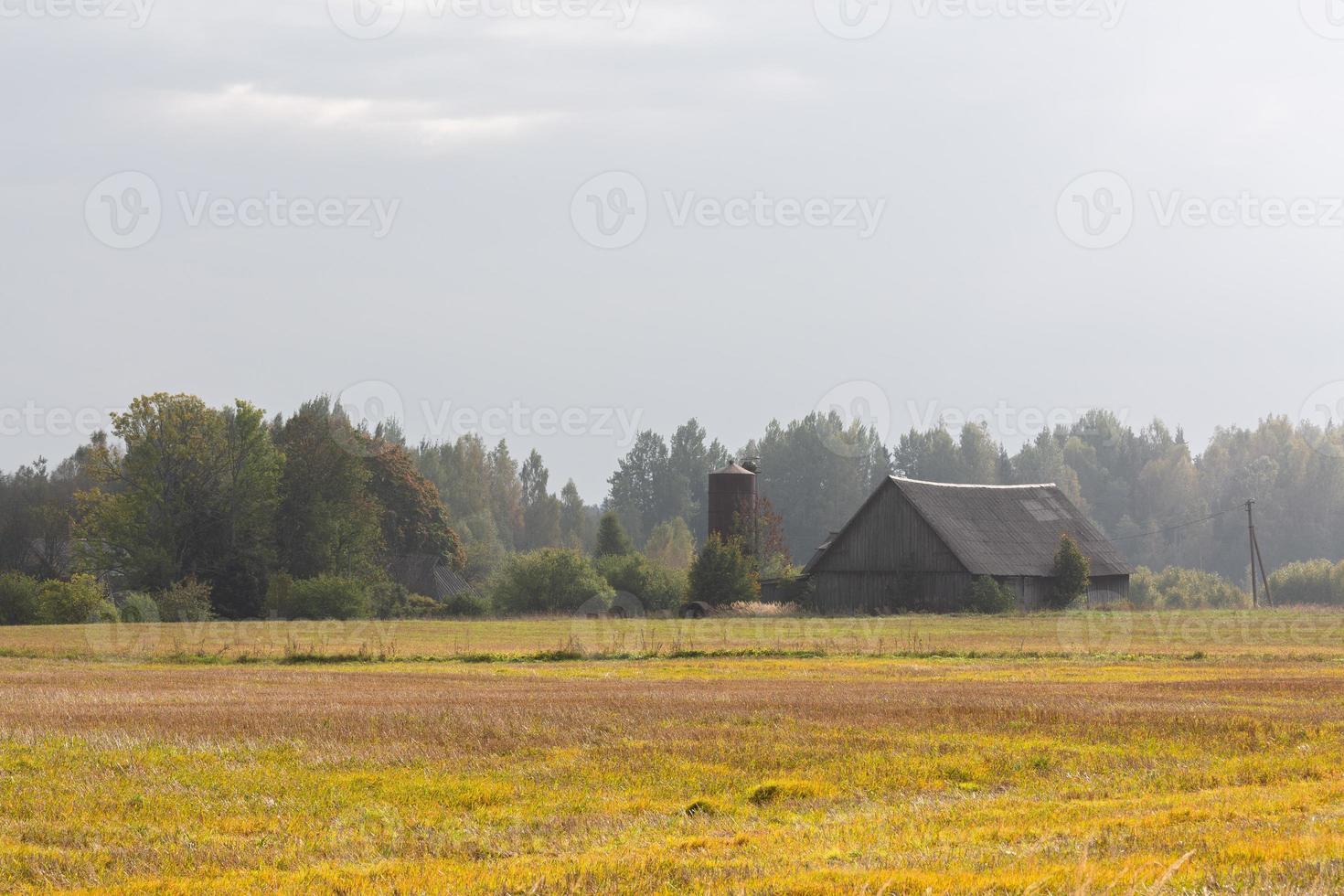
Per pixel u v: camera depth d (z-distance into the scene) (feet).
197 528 447.01
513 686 175.42
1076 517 454.81
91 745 104.68
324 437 479.82
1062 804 81.56
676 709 131.95
